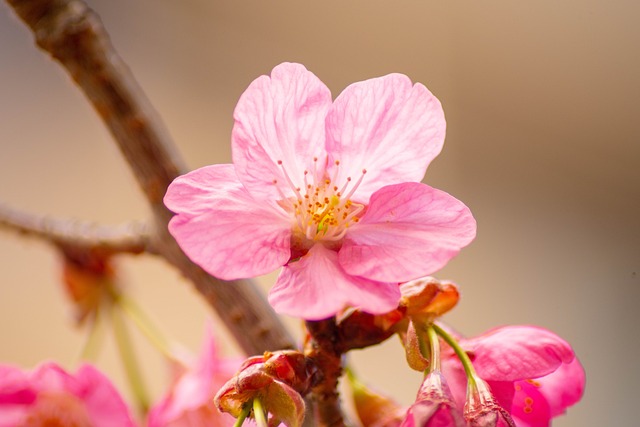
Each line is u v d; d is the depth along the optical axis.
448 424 0.21
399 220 0.22
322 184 0.23
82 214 0.58
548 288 0.58
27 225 0.28
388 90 0.23
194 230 0.22
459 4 0.57
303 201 0.23
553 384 0.24
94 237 0.28
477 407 0.22
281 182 0.23
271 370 0.22
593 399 0.53
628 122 0.58
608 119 0.59
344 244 0.23
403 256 0.22
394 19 0.59
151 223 0.27
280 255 0.22
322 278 0.22
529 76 0.58
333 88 0.59
